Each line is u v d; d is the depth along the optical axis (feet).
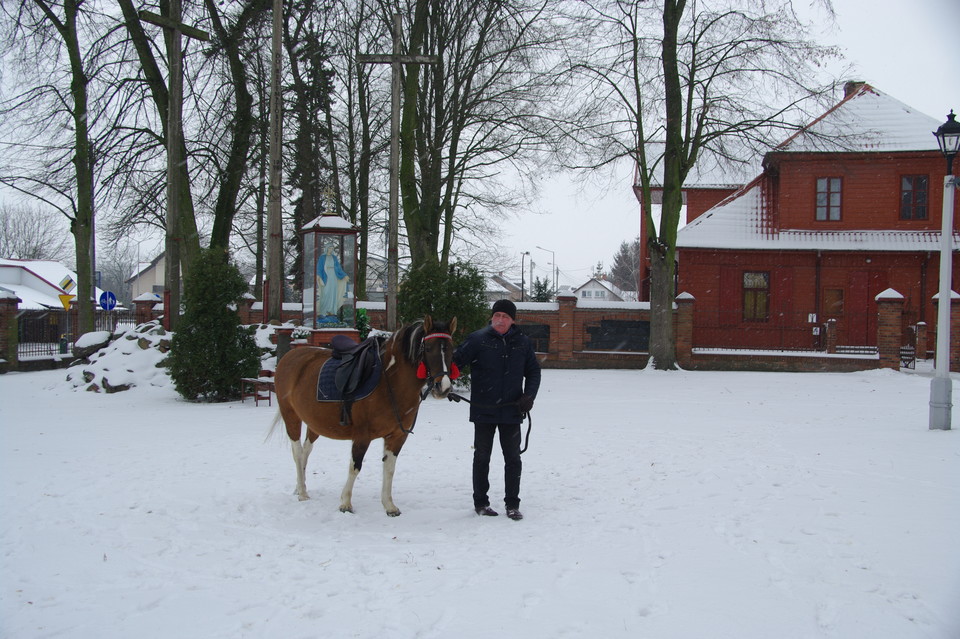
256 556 17.76
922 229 95.50
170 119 64.90
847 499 22.29
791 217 98.07
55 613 14.11
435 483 26.17
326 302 54.03
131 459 30.37
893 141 96.32
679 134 78.28
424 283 54.39
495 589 15.20
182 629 13.34
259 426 40.32
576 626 13.26
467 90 81.41
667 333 79.46
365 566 16.87
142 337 63.46
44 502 22.98
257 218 111.86
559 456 30.99
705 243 96.48
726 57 74.13
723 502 22.49
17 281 180.96
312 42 81.15
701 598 14.55
